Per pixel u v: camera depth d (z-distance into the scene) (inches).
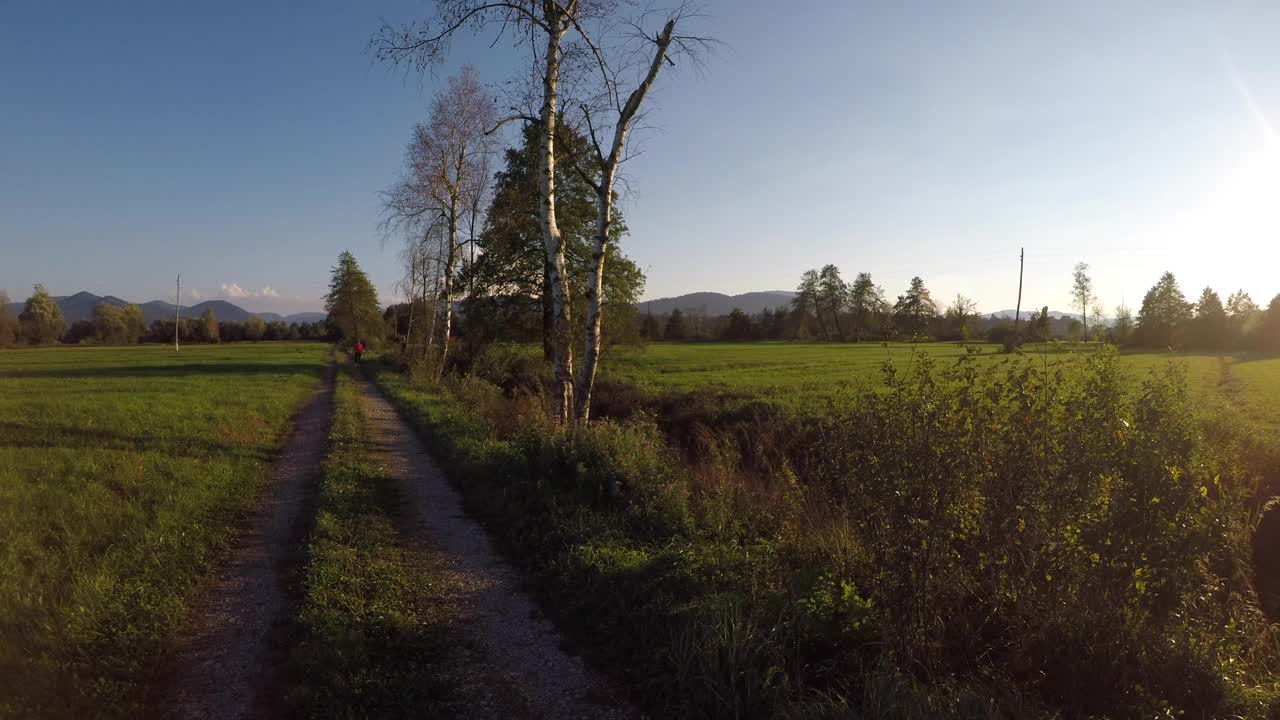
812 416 556.4
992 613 169.3
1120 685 153.2
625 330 1248.2
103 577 215.2
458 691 161.5
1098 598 159.9
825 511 260.8
